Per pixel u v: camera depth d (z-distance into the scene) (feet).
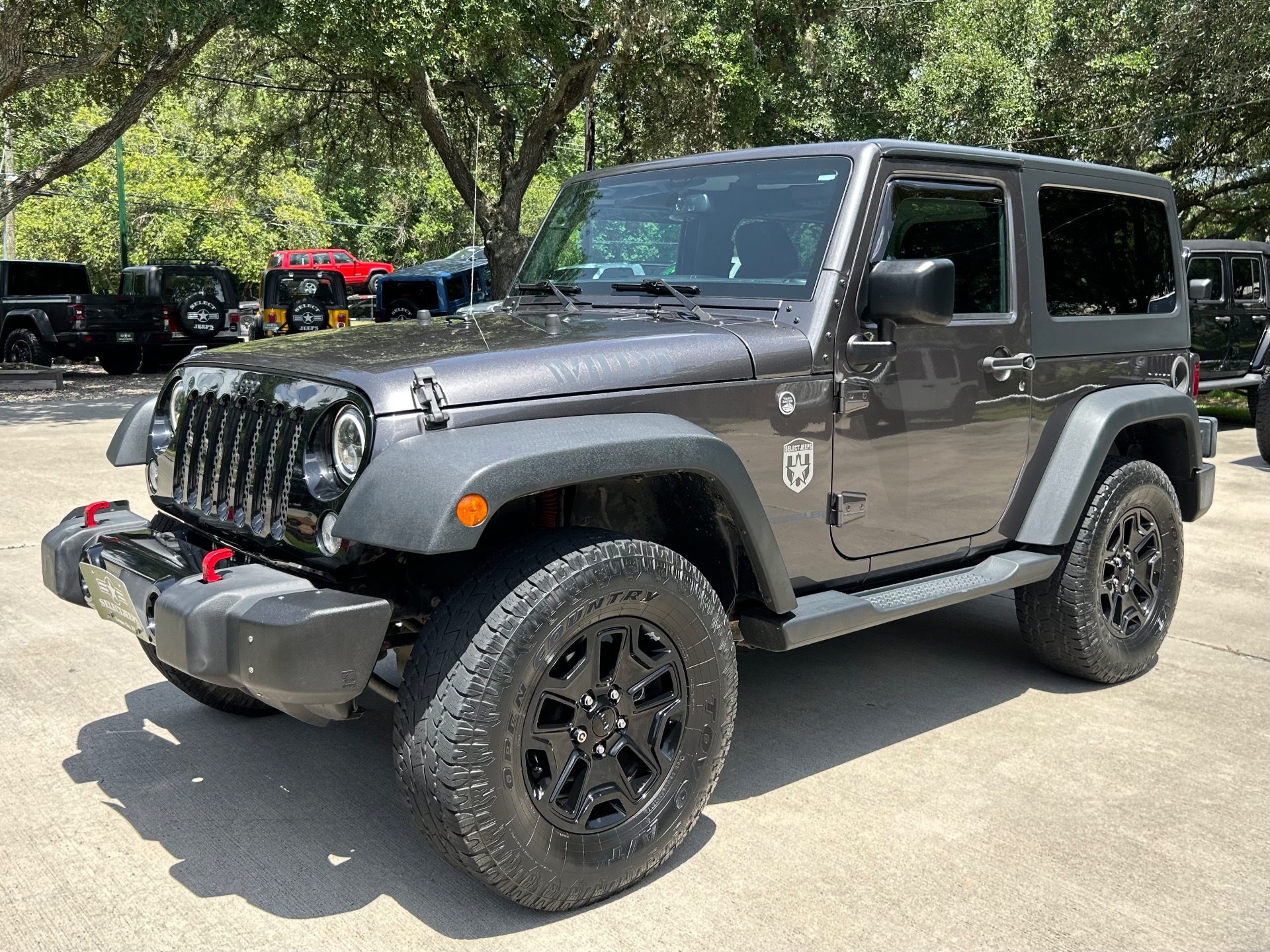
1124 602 13.60
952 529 11.74
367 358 8.66
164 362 63.46
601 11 48.83
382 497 7.56
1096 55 63.16
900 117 68.08
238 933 8.08
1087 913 8.46
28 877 8.81
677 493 9.44
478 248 79.36
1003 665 14.49
